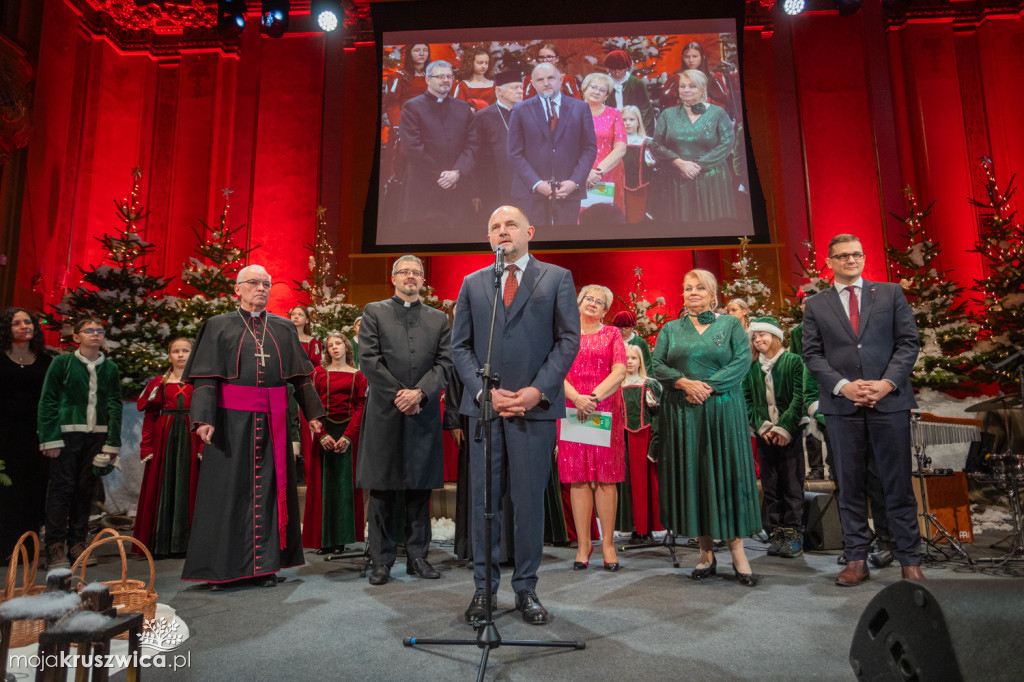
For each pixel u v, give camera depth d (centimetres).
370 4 1061
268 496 334
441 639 232
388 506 345
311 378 368
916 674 132
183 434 436
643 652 222
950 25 1009
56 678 150
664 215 906
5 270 810
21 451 430
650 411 464
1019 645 123
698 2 952
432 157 938
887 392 304
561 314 264
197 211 1014
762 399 427
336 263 1003
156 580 350
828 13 1037
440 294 1023
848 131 1004
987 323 653
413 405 336
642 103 932
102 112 1012
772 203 991
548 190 917
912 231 804
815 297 340
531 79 945
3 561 420
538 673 203
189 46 1056
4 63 733
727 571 359
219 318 343
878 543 379
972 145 976
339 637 243
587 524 373
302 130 1041
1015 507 381
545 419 258
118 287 681
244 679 201
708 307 353
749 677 199
